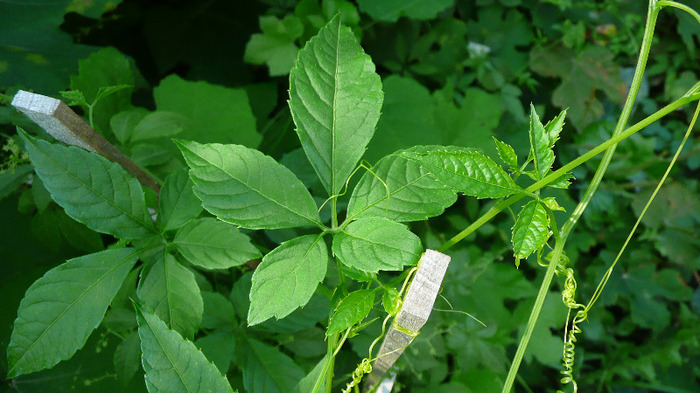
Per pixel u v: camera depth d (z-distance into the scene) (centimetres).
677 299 70
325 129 27
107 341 41
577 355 66
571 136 72
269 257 25
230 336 36
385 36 63
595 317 68
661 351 67
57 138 30
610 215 71
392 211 27
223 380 24
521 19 71
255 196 26
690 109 75
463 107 63
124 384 35
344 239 26
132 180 29
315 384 28
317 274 26
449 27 67
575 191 72
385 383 35
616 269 70
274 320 38
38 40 43
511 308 62
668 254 70
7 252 42
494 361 50
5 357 39
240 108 49
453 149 27
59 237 40
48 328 27
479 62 67
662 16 75
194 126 48
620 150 71
